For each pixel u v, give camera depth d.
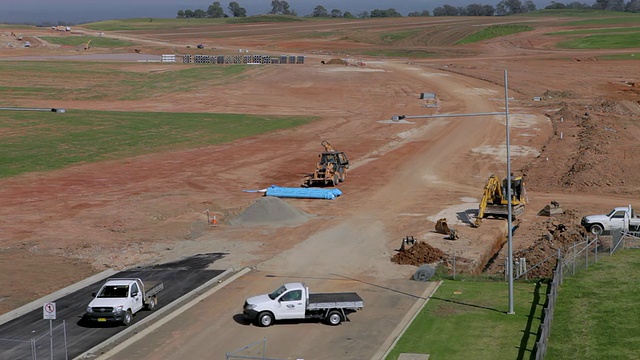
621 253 45.44
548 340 31.27
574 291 38.06
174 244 49.66
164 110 114.81
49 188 66.44
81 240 50.25
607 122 97.31
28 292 39.50
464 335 32.22
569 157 77.75
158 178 71.50
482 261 45.88
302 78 144.88
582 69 150.50
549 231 51.81
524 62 164.38
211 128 99.56
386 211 58.78
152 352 31.12
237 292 39.44
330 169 67.62
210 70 156.00
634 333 31.75
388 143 90.69
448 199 62.81
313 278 42.03
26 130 93.06
